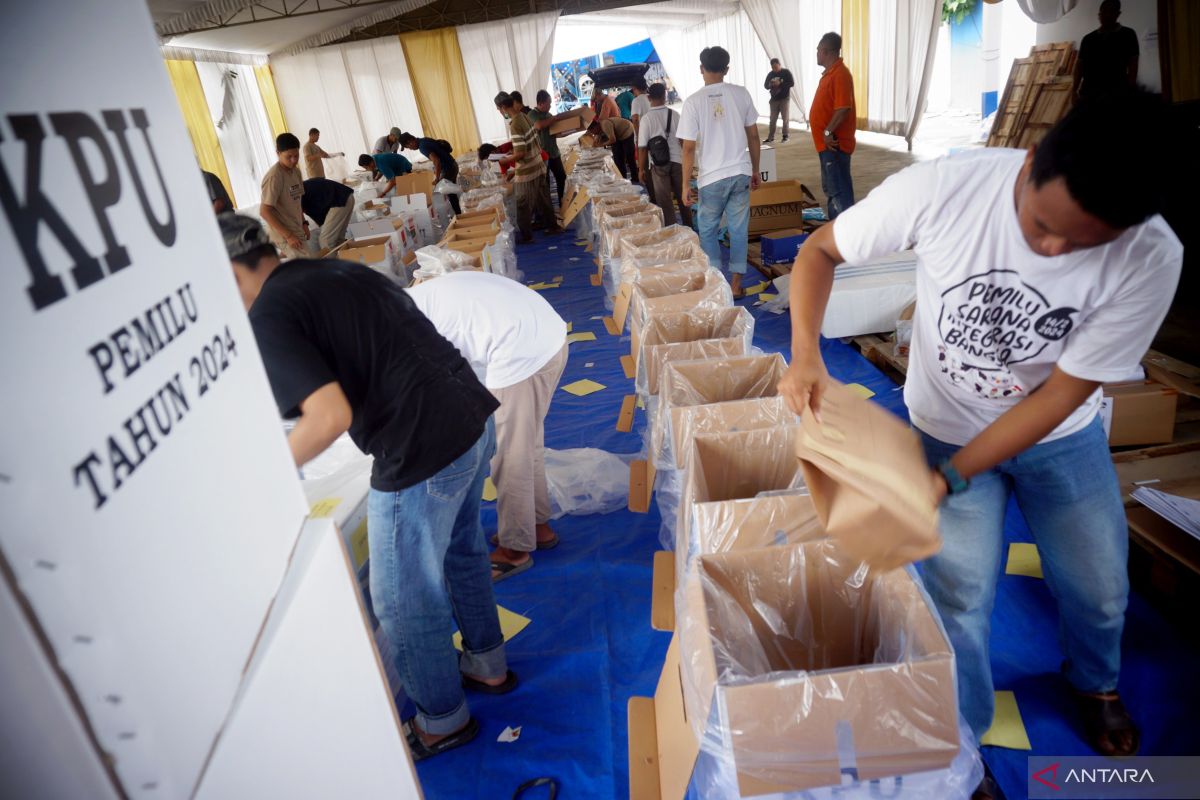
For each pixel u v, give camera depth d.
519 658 2.31
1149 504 2.11
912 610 1.37
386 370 1.59
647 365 3.00
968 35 14.32
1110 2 6.38
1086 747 1.78
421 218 8.05
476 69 14.74
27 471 0.35
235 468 0.59
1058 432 1.38
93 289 0.42
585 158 9.45
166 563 0.46
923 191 1.26
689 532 2.03
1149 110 0.91
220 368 0.59
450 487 1.70
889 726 1.24
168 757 0.44
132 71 0.52
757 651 1.48
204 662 0.49
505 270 5.51
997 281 1.25
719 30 19.94
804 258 1.45
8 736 0.36
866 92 13.04
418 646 1.84
